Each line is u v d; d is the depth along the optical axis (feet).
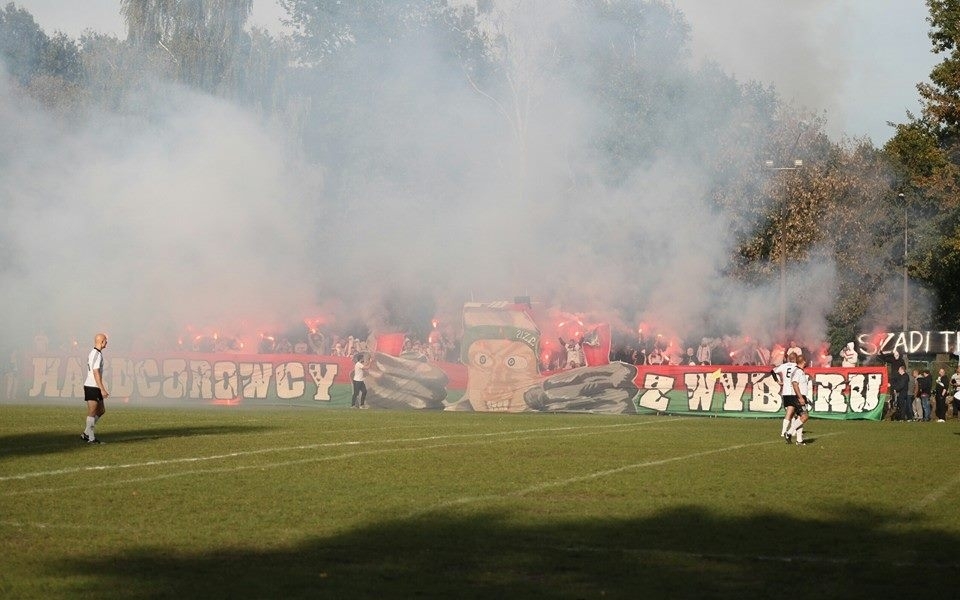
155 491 48.47
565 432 86.07
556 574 32.58
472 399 121.19
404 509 44.29
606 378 119.34
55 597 29.14
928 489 51.60
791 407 77.61
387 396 123.03
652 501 46.96
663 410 117.70
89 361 71.36
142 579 31.40
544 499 47.29
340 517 42.27
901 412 119.34
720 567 33.73
